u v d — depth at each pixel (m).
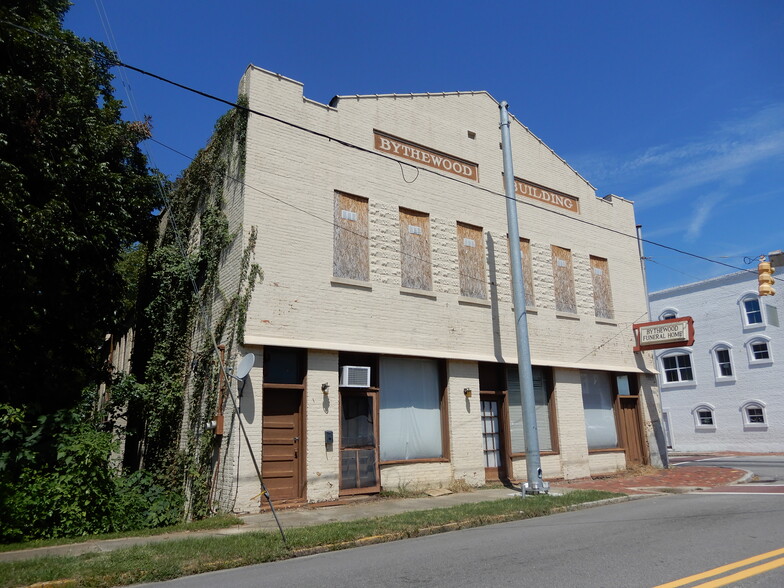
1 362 12.60
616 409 18.44
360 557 7.60
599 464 17.39
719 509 10.38
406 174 14.92
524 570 6.39
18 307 12.16
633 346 19.50
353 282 13.23
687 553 6.95
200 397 12.47
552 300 17.42
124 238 14.02
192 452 12.29
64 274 13.06
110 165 14.61
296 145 13.20
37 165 11.85
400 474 13.28
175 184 15.82
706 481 15.87
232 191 12.92
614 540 7.91
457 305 15.02
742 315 31.23
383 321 13.58
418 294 14.30
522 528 9.43
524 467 15.66
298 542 8.20
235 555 7.58
